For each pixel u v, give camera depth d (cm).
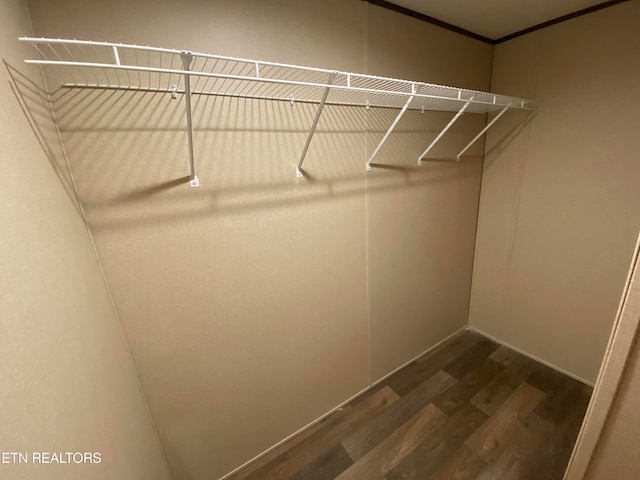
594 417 64
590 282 171
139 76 87
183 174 100
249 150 111
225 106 102
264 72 106
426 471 136
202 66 95
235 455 138
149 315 103
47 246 59
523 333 213
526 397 176
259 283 126
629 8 133
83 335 67
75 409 55
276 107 113
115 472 67
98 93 82
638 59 135
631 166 145
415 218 181
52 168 71
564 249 179
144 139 91
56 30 74
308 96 119
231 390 130
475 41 177
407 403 176
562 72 161
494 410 167
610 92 146
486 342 232
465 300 242
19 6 67
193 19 91
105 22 79
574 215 171
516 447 145
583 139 159
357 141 141
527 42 172
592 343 177
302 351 149
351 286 161
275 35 107
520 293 209
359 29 128
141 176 93
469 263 232
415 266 192
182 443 122
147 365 107
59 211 69
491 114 199
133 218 94
